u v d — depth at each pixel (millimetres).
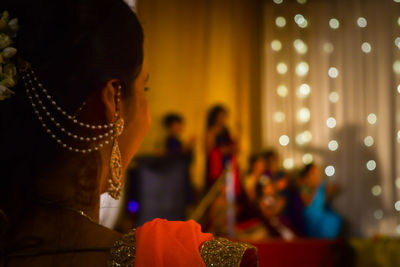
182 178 4414
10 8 613
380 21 5992
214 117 5109
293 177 5984
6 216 599
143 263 562
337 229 5305
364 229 5863
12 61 605
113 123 618
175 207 4312
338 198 5926
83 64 599
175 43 6156
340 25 6070
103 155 631
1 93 587
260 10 6316
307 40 6164
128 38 614
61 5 610
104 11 614
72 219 602
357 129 5973
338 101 6027
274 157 5160
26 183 607
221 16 6320
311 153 6066
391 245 3523
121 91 628
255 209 4766
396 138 5922
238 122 6223
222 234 4512
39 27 603
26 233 595
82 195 615
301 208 5121
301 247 3525
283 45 6199
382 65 5965
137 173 4246
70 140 607
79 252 582
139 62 624
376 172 5930
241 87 6289
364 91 5992
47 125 604
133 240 585
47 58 602
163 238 583
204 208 4723
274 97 6168
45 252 581
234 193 4805
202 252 580
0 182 611
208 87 6211
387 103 5926
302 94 6121
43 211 606
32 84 603
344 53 6051
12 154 604
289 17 6211
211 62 6250
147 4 6070
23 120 608
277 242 3520
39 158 608
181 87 6117
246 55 6312
